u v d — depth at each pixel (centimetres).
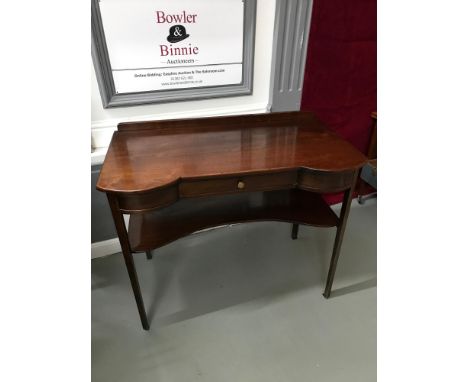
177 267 158
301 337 124
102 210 150
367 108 179
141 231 118
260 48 140
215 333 126
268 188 104
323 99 164
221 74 139
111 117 133
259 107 153
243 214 128
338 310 135
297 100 158
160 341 123
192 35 127
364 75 166
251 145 113
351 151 108
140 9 116
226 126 130
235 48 135
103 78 123
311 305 138
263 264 160
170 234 116
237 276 153
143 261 162
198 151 108
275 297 142
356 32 150
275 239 177
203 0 122
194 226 121
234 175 94
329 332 126
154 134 122
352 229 185
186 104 141
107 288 146
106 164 99
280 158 103
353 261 161
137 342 123
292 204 134
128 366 115
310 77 154
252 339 124
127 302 140
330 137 120
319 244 173
